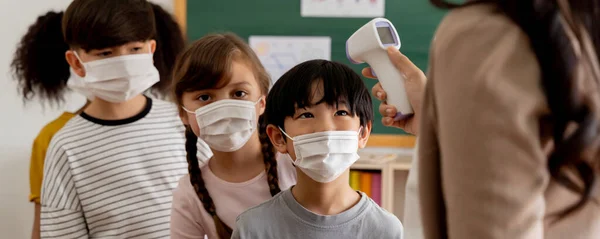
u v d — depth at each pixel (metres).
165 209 1.49
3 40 2.32
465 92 0.53
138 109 1.57
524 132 0.50
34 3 2.38
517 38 0.52
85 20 1.46
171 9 2.70
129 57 1.49
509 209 0.51
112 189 1.49
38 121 2.41
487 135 0.51
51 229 1.50
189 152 1.27
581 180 0.54
